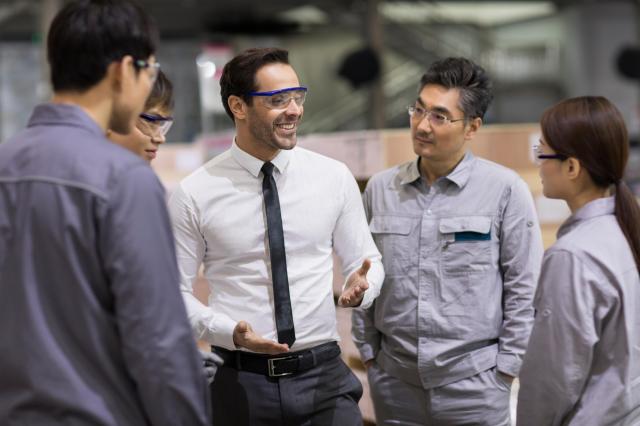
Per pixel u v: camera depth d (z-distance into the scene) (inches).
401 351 89.4
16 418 54.5
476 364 86.5
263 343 72.5
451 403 87.4
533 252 86.7
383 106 398.6
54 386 53.7
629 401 66.0
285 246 79.6
